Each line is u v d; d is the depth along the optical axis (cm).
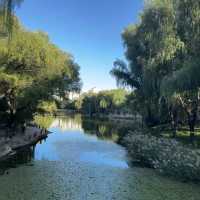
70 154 2534
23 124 3619
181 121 3991
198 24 1792
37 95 2969
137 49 3597
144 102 3812
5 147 2427
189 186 1484
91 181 1571
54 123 7294
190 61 1900
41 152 2606
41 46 2930
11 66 2806
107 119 9900
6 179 1560
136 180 1602
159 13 2553
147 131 3359
